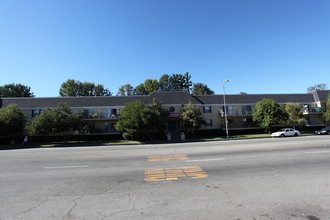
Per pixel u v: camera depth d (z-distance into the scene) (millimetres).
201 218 3582
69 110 26703
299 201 4188
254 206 4016
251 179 5863
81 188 5516
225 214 3711
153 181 5992
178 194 4816
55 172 7625
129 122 25062
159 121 26172
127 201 4469
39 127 24375
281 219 3459
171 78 63875
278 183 5406
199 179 6043
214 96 37250
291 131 27094
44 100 31922
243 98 37219
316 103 37406
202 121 29188
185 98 34781
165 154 11734
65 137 26688
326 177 5816
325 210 3750
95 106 31656
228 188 5137
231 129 33750
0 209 4188
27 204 4438
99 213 3895
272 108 29516
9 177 7000
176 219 3564
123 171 7457
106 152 13820
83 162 9711
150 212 3879
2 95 46281
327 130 27766
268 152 10906
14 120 25000
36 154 13758
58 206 4289
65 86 53156
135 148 16703
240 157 9617
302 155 9555
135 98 34281
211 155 10633
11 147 22891
